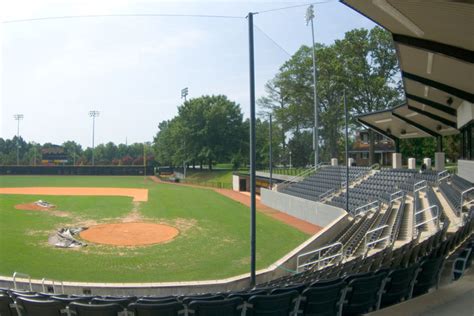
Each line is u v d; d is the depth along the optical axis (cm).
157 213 2895
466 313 518
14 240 1923
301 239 2080
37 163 9294
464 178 2334
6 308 585
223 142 6612
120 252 1769
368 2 1006
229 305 539
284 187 3497
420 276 705
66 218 2620
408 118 3006
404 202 1934
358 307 605
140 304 526
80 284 1209
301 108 2662
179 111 7006
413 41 1235
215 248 1864
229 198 4031
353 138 6119
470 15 951
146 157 9688
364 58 5216
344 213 2142
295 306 561
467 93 1752
